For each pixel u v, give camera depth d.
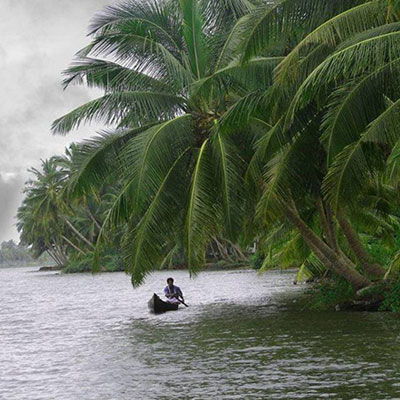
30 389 17.31
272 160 25.69
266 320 30.00
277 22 21.39
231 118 25.17
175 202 29.92
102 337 27.80
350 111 20.19
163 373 18.27
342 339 22.41
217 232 29.17
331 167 20.45
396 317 27.27
